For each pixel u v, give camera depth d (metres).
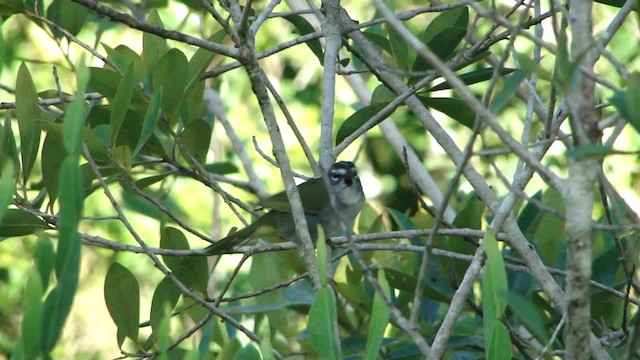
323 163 8.63
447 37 9.34
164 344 5.70
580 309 5.23
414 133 21.80
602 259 9.23
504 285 5.99
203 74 9.56
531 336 9.44
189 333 8.38
